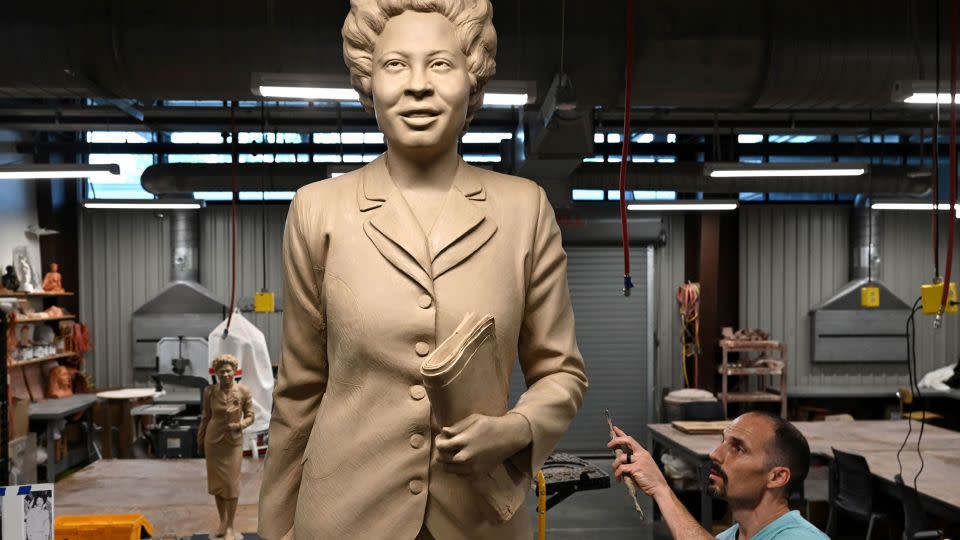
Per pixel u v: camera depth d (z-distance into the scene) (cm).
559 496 343
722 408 655
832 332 969
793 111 803
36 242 901
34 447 642
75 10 428
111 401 869
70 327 883
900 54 458
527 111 595
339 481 114
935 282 358
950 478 466
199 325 924
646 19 449
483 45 125
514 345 120
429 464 113
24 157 893
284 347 128
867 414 986
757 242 985
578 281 960
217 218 966
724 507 611
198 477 606
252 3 432
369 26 123
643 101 479
